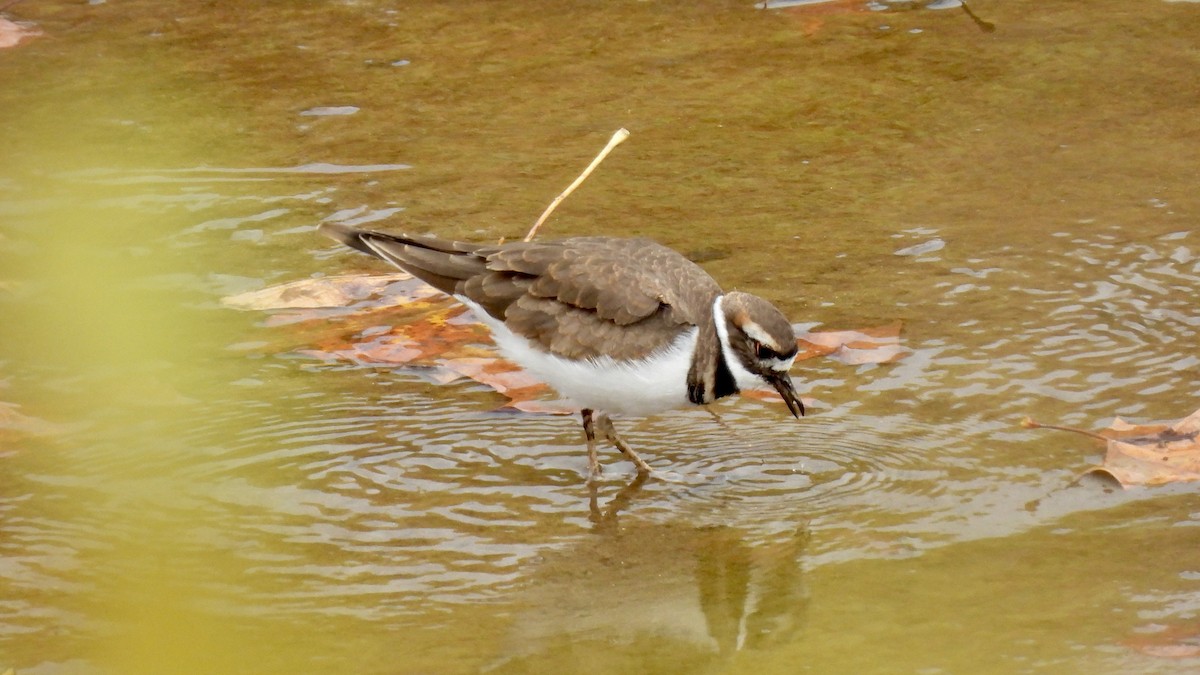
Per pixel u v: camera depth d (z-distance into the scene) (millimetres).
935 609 9062
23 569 9625
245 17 20266
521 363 11477
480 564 9836
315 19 20219
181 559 9781
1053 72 18141
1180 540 9711
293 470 10992
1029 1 20516
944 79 18062
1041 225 14547
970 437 11219
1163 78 17828
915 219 14773
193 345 12766
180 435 11422
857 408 11727
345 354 12703
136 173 15984
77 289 8477
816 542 9984
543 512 10547
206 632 8828
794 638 8836
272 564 9758
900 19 20016
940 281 13547
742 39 19469
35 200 15383
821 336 12609
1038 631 8750
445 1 20719
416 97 17906
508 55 19062
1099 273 13570
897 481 10727
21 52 19016
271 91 18062
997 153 16156
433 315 13414
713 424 11875
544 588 9516
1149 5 20234
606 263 11273
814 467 11031
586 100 17766
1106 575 9336
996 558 9625
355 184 15789
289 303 13508
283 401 11945
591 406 11273
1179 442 10812
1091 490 10438
